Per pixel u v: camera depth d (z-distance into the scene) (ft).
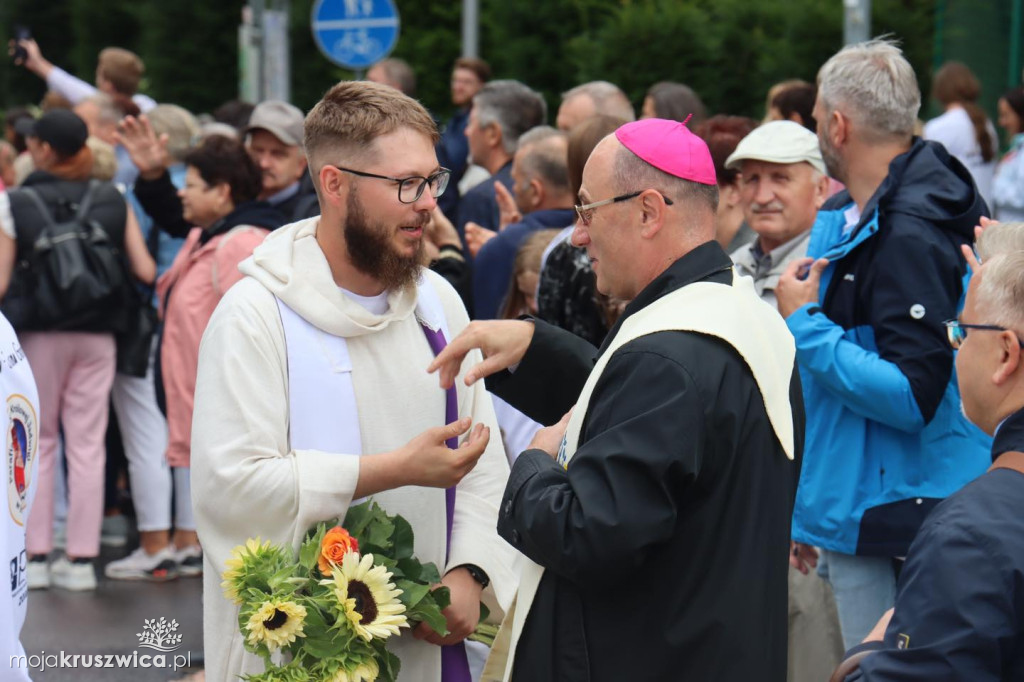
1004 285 13.76
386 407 16.72
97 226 35.58
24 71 116.06
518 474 14.92
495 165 38.27
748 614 14.08
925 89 55.06
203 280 33.47
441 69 75.20
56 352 35.78
